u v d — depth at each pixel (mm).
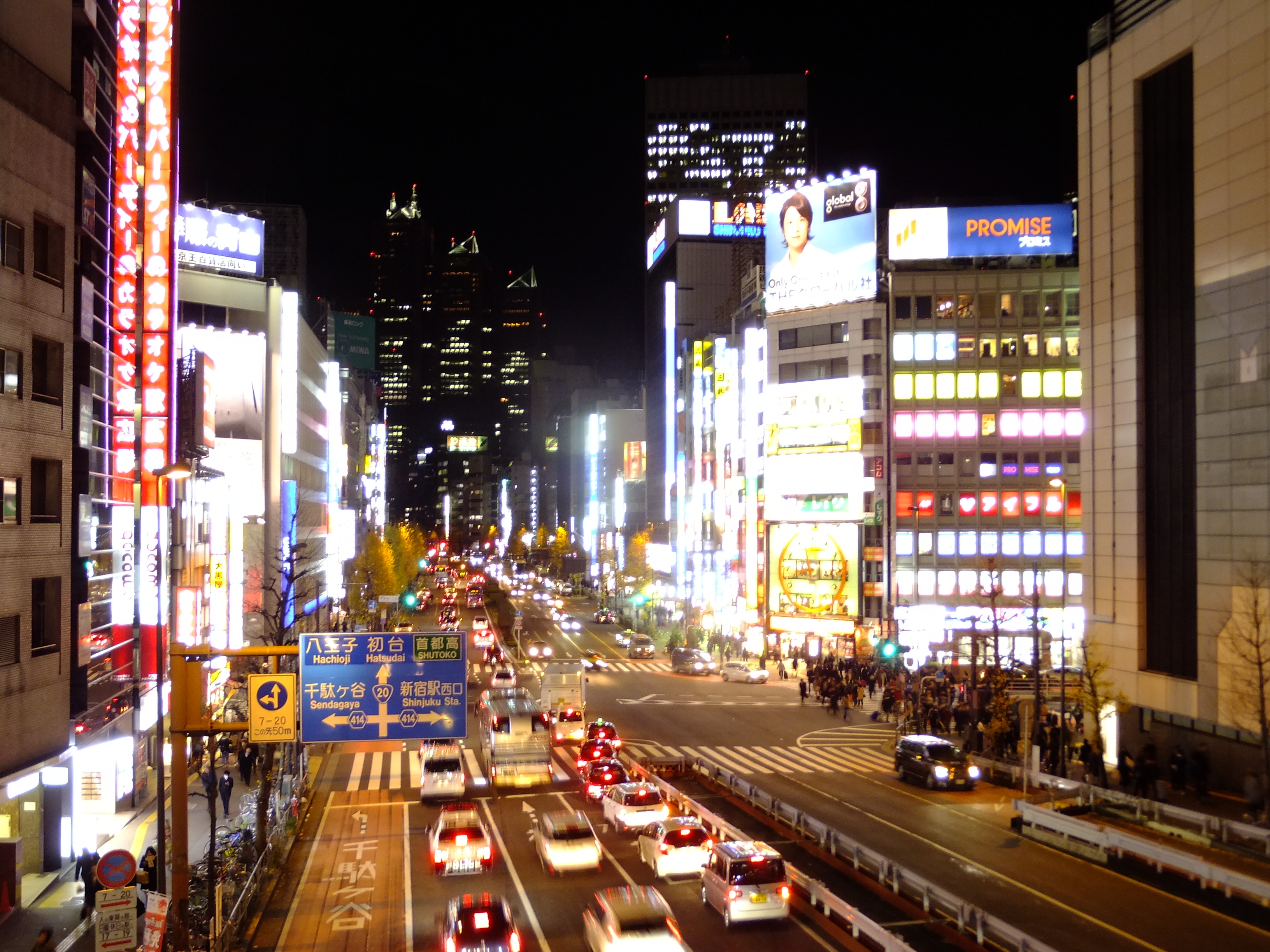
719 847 21547
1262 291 30359
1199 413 32938
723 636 80312
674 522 108438
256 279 59688
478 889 23766
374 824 30875
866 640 69188
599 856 25094
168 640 36562
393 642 19688
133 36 36344
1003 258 69938
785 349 74938
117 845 28266
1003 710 37531
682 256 117688
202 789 35188
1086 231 39219
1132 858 23984
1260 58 30609
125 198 35562
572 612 127125
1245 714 29938
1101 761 32094
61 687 27234
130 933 15508
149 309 36438
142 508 35375
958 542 68125
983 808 30719
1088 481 38750
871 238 70875
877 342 70375
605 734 41438
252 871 23531
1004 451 68500
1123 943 18656
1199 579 32625
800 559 73125
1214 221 32375
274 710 18828
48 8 28109
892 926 19859
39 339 27438
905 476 68812
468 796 34875
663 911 18234
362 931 21000
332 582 93062
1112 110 37531
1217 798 30062
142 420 35469
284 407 61188
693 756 39156
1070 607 66938
